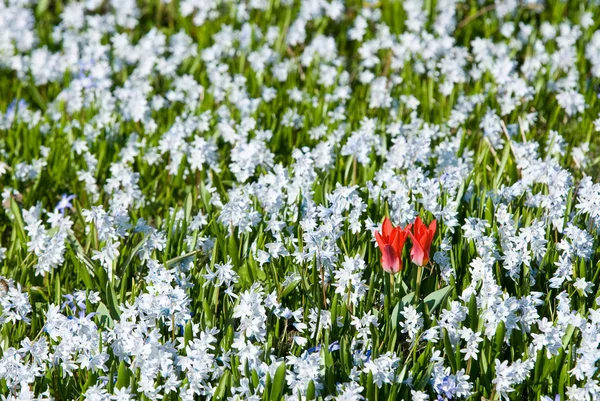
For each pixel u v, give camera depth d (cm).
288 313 481
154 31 862
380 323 488
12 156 709
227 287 516
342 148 648
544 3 938
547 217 527
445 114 745
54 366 451
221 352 461
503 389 441
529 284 498
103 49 818
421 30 882
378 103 739
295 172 566
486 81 783
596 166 674
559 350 450
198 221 545
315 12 904
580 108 704
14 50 904
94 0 949
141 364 445
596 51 812
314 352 457
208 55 834
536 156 627
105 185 638
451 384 439
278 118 740
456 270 515
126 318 464
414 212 529
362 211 548
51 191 673
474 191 566
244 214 526
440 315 475
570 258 502
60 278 554
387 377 434
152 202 648
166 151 708
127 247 564
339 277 475
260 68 816
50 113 772
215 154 658
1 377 444
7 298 488
